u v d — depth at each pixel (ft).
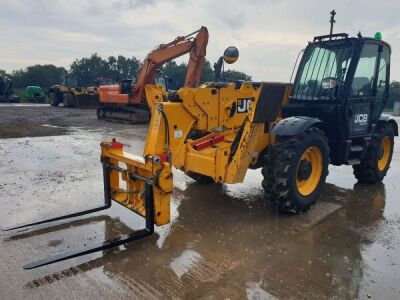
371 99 17.72
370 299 9.17
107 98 51.42
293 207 14.10
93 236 12.53
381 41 17.22
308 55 17.40
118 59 246.88
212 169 14.57
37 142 31.30
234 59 19.12
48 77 227.61
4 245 11.80
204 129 16.83
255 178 20.58
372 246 12.09
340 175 21.76
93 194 16.90
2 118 52.75
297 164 13.82
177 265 10.68
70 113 63.72
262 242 12.26
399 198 17.29
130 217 14.17
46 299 8.99
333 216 14.78
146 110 47.62
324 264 10.85
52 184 18.44
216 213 14.93
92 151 27.30
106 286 9.57
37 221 13.64
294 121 13.99
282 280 9.96
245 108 18.49
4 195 16.61
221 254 11.39
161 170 11.73
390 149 20.36
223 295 9.24
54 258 10.53
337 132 16.44
